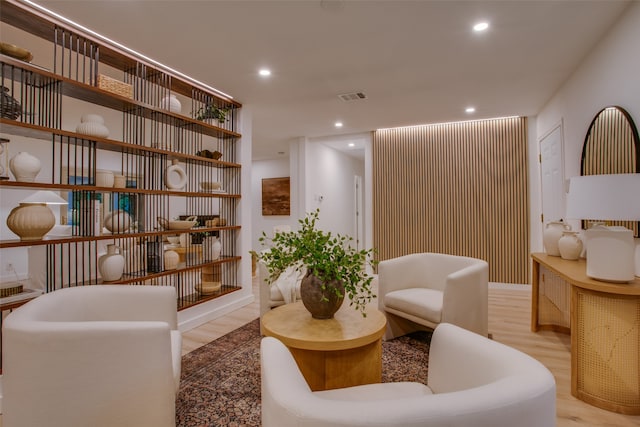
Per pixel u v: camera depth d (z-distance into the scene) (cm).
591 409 200
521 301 439
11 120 208
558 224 327
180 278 389
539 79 355
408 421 74
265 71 334
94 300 192
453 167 538
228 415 193
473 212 527
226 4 226
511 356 106
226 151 429
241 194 423
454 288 257
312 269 206
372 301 434
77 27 252
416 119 511
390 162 575
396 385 141
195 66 322
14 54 215
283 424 82
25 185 217
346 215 805
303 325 197
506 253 509
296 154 631
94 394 138
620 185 197
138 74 305
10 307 210
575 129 334
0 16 229
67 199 468
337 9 232
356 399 129
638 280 212
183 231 333
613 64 254
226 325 352
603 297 201
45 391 134
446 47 287
